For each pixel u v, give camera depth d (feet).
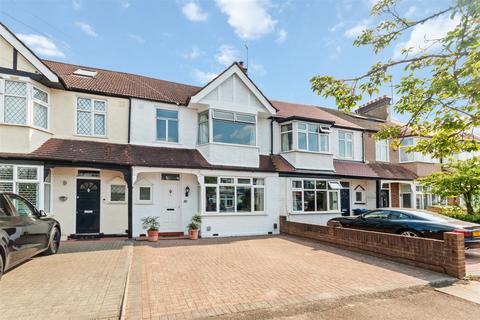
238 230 47.96
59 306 16.98
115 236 43.39
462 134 17.83
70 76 45.83
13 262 22.20
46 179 39.06
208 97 48.21
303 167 54.65
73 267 25.13
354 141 65.98
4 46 35.63
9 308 16.63
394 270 26.48
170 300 18.80
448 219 34.27
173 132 48.44
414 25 15.20
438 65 15.49
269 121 56.65
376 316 17.25
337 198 59.16
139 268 26.02
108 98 44.21
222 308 17.72
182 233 46.80
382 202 67.15
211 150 47.11
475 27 12.80
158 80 58.29
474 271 26.58
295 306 18.35
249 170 49.34
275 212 51.24
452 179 50.80
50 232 29.09
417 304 19.19
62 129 40.98
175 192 47.57
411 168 70.08
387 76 16.93
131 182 41.11
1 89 35.14
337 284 22.38
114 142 43.91
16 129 35.55
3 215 22.68
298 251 34.71
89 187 43.01
